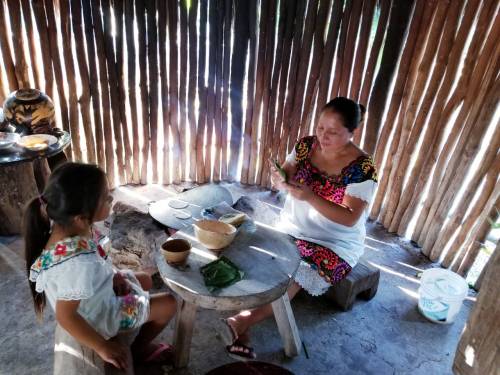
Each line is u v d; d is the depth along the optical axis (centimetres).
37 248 176
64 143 336
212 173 451
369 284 292
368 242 371
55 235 173
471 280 327
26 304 281
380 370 249
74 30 359
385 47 335
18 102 337
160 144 439
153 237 286
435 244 345
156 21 376
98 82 385
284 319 238
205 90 408
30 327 263
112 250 290
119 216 308
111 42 372
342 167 255
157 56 389
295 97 395
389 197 378
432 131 328
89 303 179
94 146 409
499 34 276
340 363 252
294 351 250
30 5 347
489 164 292
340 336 271
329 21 358
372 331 276
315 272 254
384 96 351
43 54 361
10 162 296
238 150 440
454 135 315
